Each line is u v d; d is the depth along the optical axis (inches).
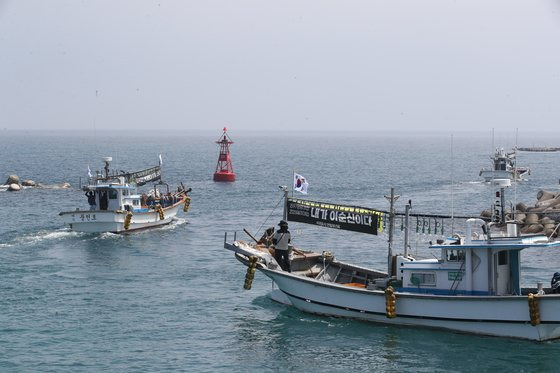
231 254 2261.3
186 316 1590.8
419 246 2333.9
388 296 1440.7
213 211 3307.1
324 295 1542.8
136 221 2630.4
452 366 1305.4
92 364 1314.0
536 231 2640.3
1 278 1909.4
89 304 1674.5
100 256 2203.5
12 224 2834.6
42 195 3902.6
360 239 2518.5
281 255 1647.4
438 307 1419.8
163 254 2246.6
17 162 7490.2
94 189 2628.0
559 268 2082.9
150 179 3427.7
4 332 1471.5
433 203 3708.2
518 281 1449.3
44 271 1994.3
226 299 1723.7
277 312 1614.2
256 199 3816.4
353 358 1344.7
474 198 3988.7
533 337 1368.1
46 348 1387.8
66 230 2659.9
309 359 1344.7
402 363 1321.4
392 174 5861.2
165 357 1352.1
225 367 1309.1
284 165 7116.1
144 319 1568.7
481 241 1424.7
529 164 7342.5
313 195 4065.0
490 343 1391.5
